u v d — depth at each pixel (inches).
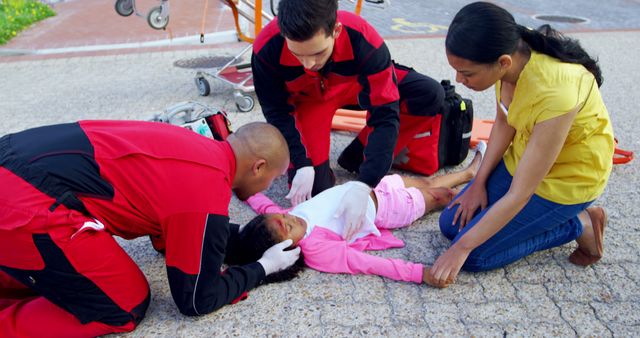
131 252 113.7
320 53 98.0
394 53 262.4
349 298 98.8
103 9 395.9
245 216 127.7
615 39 291.1
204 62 249.0
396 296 99.3
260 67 116.3
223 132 131.6
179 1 415.5
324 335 89.8
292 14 90.7
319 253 106.0
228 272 94.0
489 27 77.4
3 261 78.2
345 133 173.3
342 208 109.6
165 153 80.0
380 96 114.0
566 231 102.0
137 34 316.8
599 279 103.6
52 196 74.8
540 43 82.6
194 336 89.7
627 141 161.8
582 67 84.7
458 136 144.3
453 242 101.1
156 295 99.6
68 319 84.7
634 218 123.7
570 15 360.2
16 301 92.7
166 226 80.1
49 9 383.6
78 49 286.8
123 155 78.9
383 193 120.5
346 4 374.6
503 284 102.3
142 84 220.1
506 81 86.6
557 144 83.2
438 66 239.6
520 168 87.0
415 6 389.4
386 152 112.2
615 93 203.6
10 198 73.8
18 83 228.4
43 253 75.3
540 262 108.7
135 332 90.5
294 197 118.3
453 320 93.2
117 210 80.3
